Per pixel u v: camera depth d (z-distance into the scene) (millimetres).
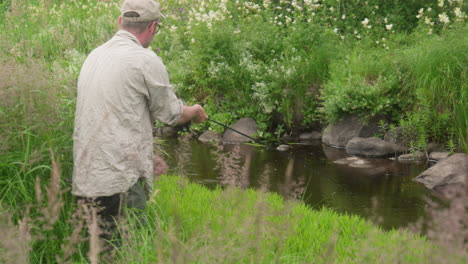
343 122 8695
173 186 4906
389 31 10875
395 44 9688
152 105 3574
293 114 9383
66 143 3717
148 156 3576
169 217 3752
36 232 3195
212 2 11789
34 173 3566
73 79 4156
